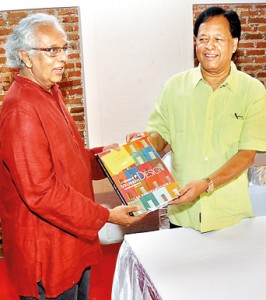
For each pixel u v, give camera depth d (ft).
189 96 5.82
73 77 10.87
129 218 5.11
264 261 5.01
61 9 10.39
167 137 6.38
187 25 10.91
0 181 4.96
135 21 10.57
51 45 4.59
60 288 4.96
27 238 4.79
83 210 4.74
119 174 5.40
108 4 10.33
